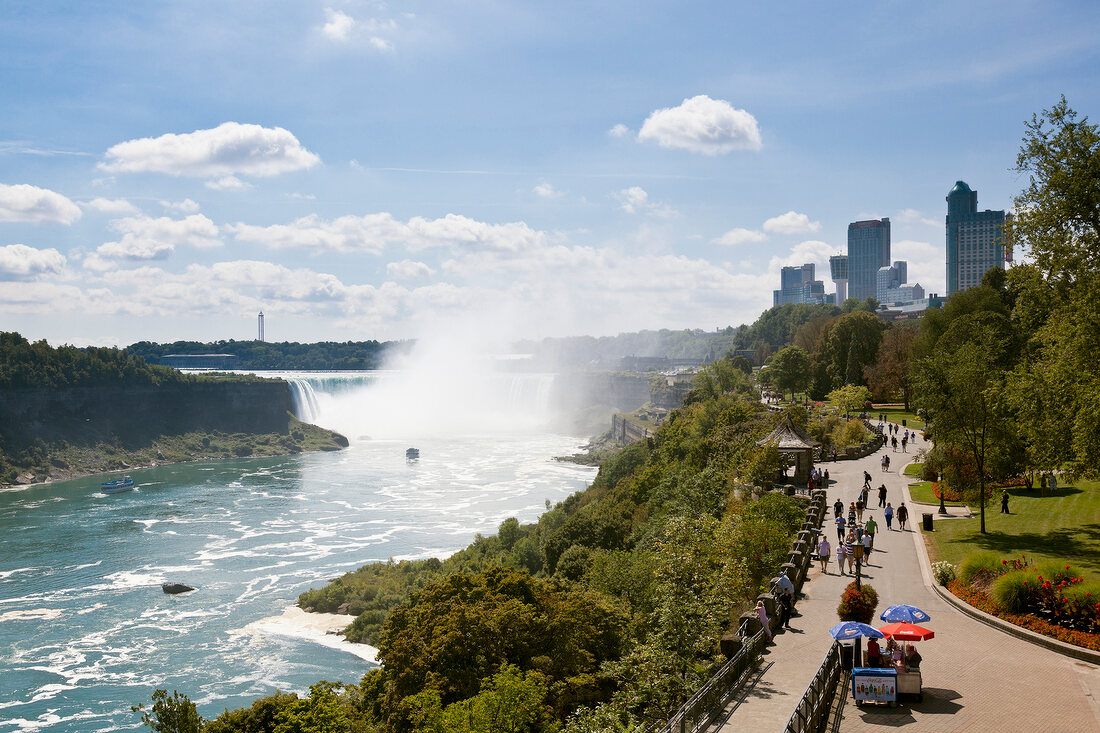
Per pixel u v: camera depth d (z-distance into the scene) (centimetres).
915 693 2417
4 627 7756
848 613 2912
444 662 3725
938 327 11638
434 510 13162
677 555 2970
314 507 13588
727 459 7650
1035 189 4528
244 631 7594
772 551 4103
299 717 3825
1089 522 5028
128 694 6266
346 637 7381
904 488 6700
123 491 15750
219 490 15625
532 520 12244
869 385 14288
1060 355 4516
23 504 14412
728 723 2294
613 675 2953
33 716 5916
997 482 6475
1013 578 3250
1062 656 2820
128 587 9012
